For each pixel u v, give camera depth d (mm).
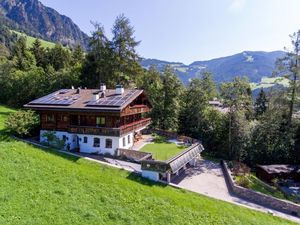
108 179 21984
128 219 16156
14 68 64625
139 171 27969
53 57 88062
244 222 20766
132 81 55375
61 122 35000
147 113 51125
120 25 52906
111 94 36750
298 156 42094
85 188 18953
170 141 42375
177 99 51812
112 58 52812
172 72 52375
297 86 42281
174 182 29672
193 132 49281
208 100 52344
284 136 42750
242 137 41656
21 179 17312
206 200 24203
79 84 55219
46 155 25125
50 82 55438
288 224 22844
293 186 36750
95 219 14984
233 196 27703
